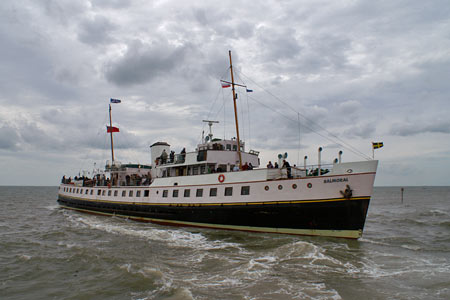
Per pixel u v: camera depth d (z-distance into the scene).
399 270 18.11
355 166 23.95
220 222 29.86
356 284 15.65
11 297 14.66
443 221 46.38
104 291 15.12
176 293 14.42
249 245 23.84
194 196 32.00
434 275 17.22
